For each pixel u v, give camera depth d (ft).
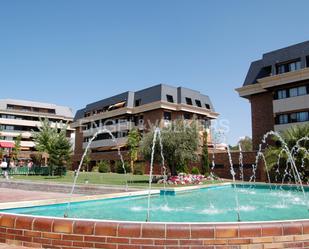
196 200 49.49
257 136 125.08
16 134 240.94
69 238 15.97
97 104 207.62
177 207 40.37
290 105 112.06
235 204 44.65
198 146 92.12
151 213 34.68
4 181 72.33
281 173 91.66
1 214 17.94
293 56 111.96
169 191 57.67
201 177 95.71
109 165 157.28
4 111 239.50
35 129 248.52
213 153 117.80
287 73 108.88
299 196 58.34
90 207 38.22
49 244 16.19
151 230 15.43
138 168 134.31
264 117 123.85
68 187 59.88
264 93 125.29
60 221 16.35
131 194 48.26
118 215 32.83
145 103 166.61
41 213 32.01
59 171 110.11
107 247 15.51
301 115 109.50
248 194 61.98
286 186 75.20
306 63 107.65
